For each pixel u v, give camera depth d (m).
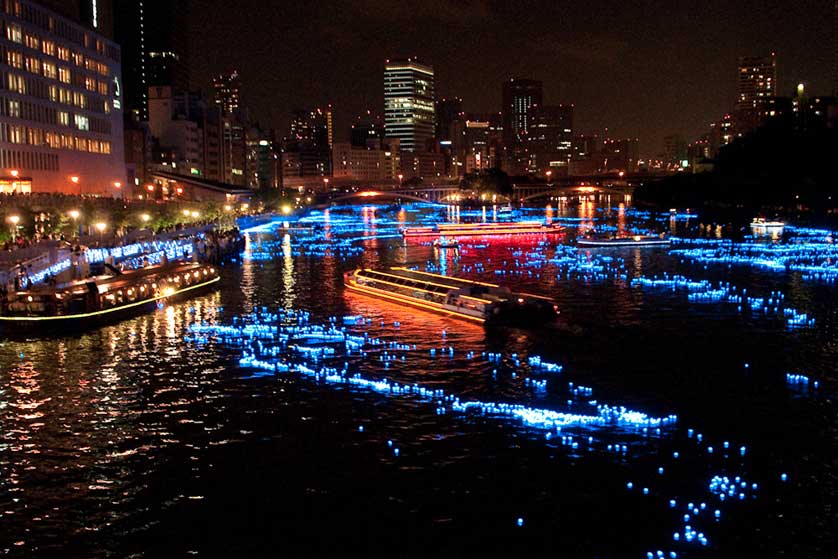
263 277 94.19
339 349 54.16
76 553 27.94
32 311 57.97
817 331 59.41
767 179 190.88
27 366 50.03
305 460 35.12
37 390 45.12
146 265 91.75
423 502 31.19
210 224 163.62
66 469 34.47
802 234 151.12
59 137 145.00
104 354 52.97
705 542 28.08
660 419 39.47
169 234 124.56
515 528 29.19
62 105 146.25
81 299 60.22
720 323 62.59
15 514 30.61
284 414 40.94
